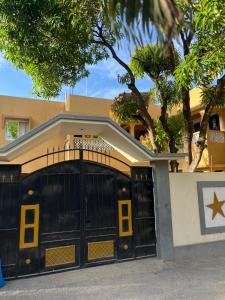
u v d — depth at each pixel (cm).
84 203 675
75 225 658
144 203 744
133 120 1130
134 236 716
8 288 541
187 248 754
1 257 579
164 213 742
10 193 606
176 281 578
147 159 751
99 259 671
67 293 519
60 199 651
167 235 736
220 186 830
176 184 774
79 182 678
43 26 788
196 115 1697
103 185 703
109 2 312
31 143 647
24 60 870
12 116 1543
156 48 300
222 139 1542
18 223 602
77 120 648
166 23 265
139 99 959
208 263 707
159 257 724
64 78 960
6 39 813
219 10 534
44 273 611
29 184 626
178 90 884
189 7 356
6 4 730
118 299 491
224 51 595
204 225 788
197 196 795
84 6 738
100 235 680
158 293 517
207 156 1479
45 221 629
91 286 553
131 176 739
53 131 684
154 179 756
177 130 1098
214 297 496
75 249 650
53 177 652
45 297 501
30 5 734
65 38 820
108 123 677
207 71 628
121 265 670
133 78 942
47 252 622
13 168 616
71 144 1395
